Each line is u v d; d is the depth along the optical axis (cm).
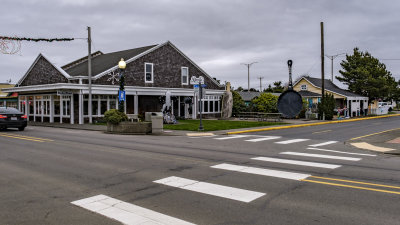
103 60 3372
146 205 561
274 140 1580
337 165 920
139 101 3112
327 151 1216
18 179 748
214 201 581
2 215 513
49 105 3038
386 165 930
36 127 2466
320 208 543
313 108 3531
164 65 3281
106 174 796
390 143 1439
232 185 690
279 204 563
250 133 1983
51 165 909
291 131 2114
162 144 1392
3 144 1365
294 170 845
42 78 3072
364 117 3978
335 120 3209
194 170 841
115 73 2878
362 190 653
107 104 2900
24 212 527
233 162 956
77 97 2712
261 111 3606
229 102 3544
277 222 480
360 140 1568
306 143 1466
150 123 1944
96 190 656
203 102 3650
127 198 602
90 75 2611
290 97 2055
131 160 986
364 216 505
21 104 3506
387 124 2784
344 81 4822
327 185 691
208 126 2336
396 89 5256
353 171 836
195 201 582
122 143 1419
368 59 4638
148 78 3147
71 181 729
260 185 690
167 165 909
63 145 1337
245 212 523
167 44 3309
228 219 493
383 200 587
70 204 567
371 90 4566
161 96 2877
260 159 1011
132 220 489
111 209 540
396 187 676
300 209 538
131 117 2241
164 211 529
